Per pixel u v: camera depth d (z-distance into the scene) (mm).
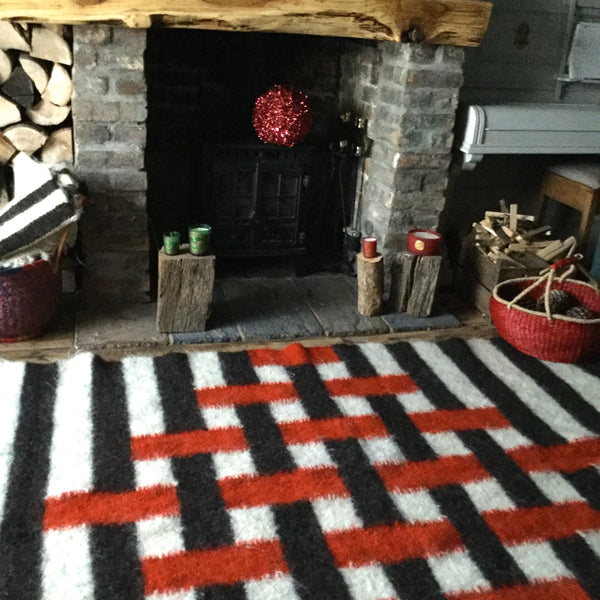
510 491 1976
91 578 1599
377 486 1953
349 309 2918
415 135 2785
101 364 2396
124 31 2414
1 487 1836
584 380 2561
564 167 3348
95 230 2658
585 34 3215
